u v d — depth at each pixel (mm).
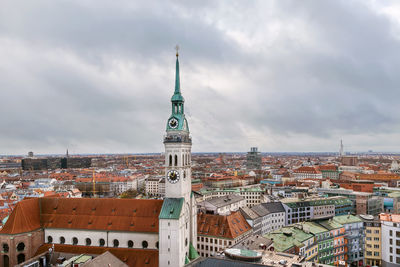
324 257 132625
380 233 138750
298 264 75000
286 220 184125
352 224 144500
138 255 97688
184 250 99062
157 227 100000
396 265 130125
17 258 100500
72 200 111062
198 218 144125
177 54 104312
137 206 105938
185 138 102438
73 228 104250
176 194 99000
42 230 106562
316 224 142500
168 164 99812
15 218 101938
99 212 106688
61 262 88938
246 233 144125
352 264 144000
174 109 102375
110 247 101812
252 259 74938
